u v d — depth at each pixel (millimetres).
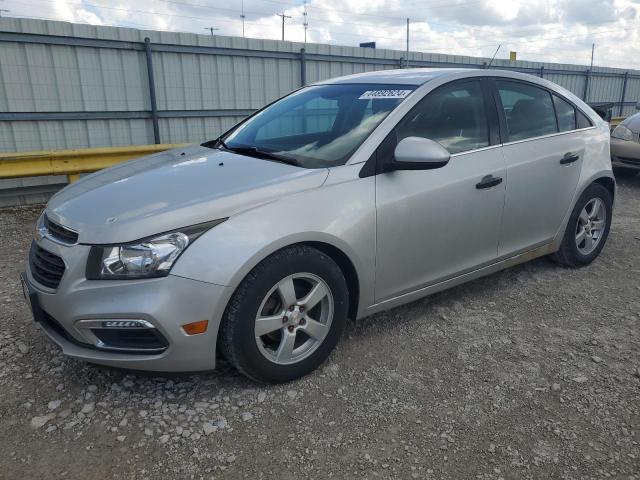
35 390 2768
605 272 4469
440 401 2686
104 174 3217
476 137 3545
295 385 2818
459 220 3371
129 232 2408
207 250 2443
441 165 2918
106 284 2398
